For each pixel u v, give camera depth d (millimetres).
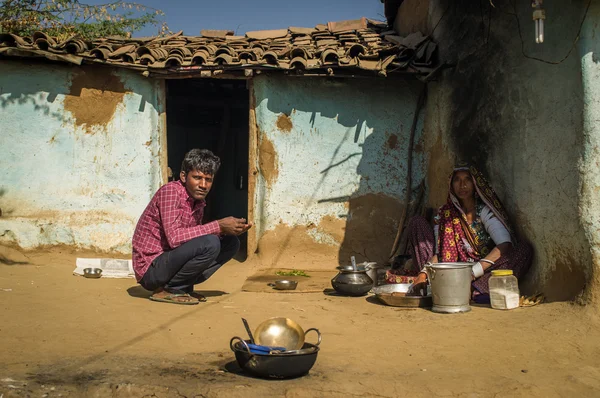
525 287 5422
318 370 3416
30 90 7473
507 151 5859
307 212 7699
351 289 5715
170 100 11797
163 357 3580
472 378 3348
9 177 7414
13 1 10062
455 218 5820
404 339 4145
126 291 5648
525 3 5531
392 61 7414
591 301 4480
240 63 7398
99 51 7359
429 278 5059
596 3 4602
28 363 3354
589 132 4605
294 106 7699
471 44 6664
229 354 3707
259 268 7488
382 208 7773
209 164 5035
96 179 7590
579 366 3617
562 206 4898
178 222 5062
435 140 7496
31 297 5137
